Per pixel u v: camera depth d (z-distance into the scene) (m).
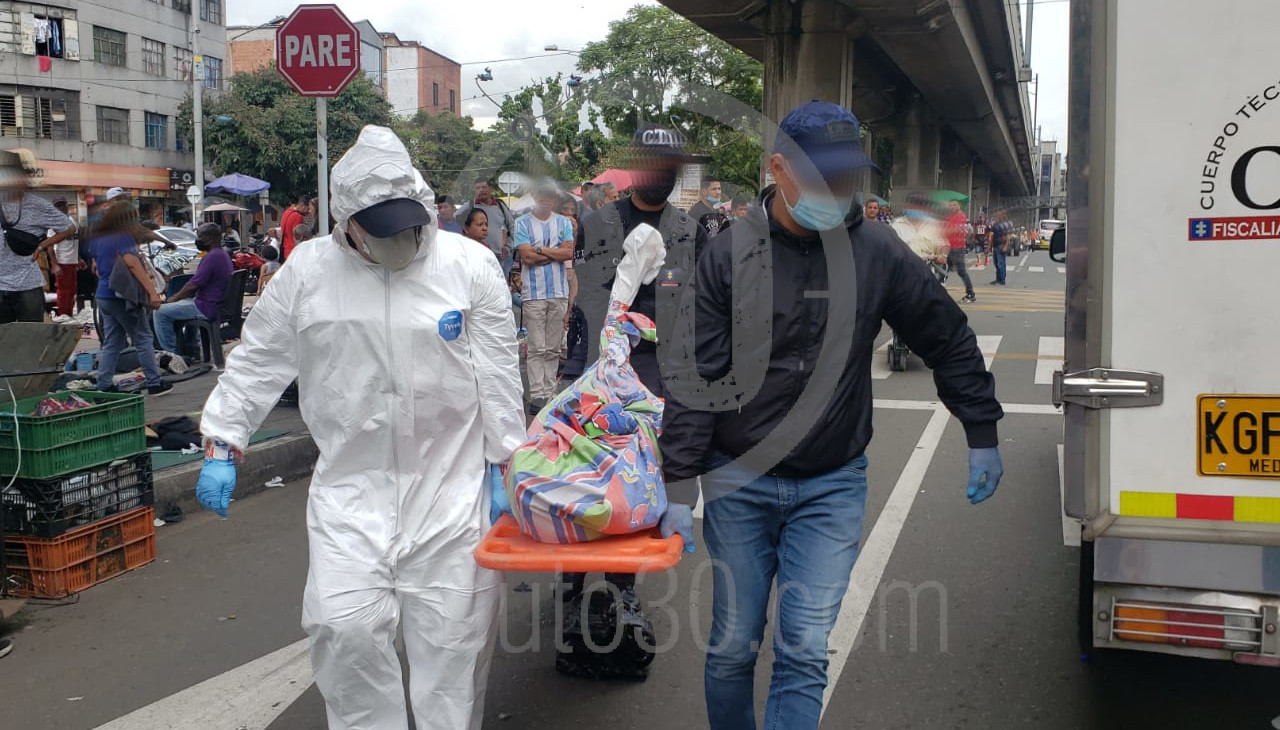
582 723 3.79
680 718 3.83
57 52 43.06
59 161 42.97
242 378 3.08
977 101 35.22
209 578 5.36
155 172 48.03
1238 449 2.97
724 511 3.09
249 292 16.80
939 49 25.55
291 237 15.95
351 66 7.56
